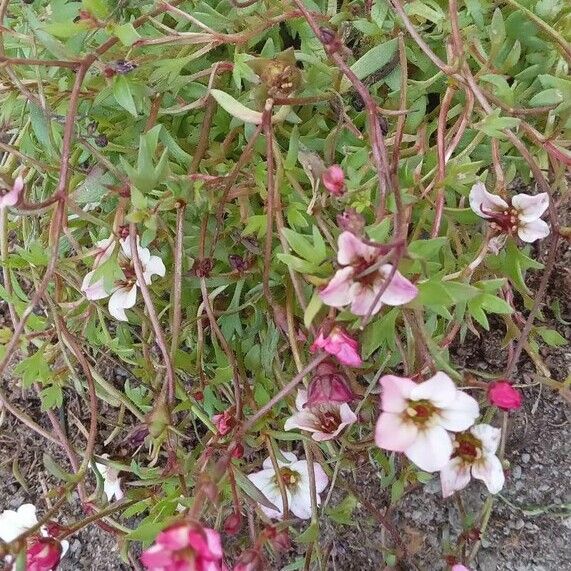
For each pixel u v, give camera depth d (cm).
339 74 14
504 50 15
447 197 15
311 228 15
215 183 14
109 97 15
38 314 20
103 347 19
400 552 16
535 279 18
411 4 15
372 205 14
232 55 16
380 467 18
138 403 17
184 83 15
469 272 14
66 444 15
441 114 14
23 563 12
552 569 17
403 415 12
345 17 16
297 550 18
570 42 15
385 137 15
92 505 15
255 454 17
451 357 18
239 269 15
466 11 15
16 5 16
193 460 15
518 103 15
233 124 15
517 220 14
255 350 16
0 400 15
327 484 16
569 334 17
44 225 17
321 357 12
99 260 15
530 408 17
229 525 13
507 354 17
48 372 16
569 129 15
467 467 13
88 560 19
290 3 15
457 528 17
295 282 13
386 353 15
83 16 13
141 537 13
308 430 14
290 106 14
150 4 15
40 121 15
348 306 12
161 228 15
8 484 20
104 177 15
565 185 16
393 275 11
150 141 13
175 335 14
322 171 13
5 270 15
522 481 17
